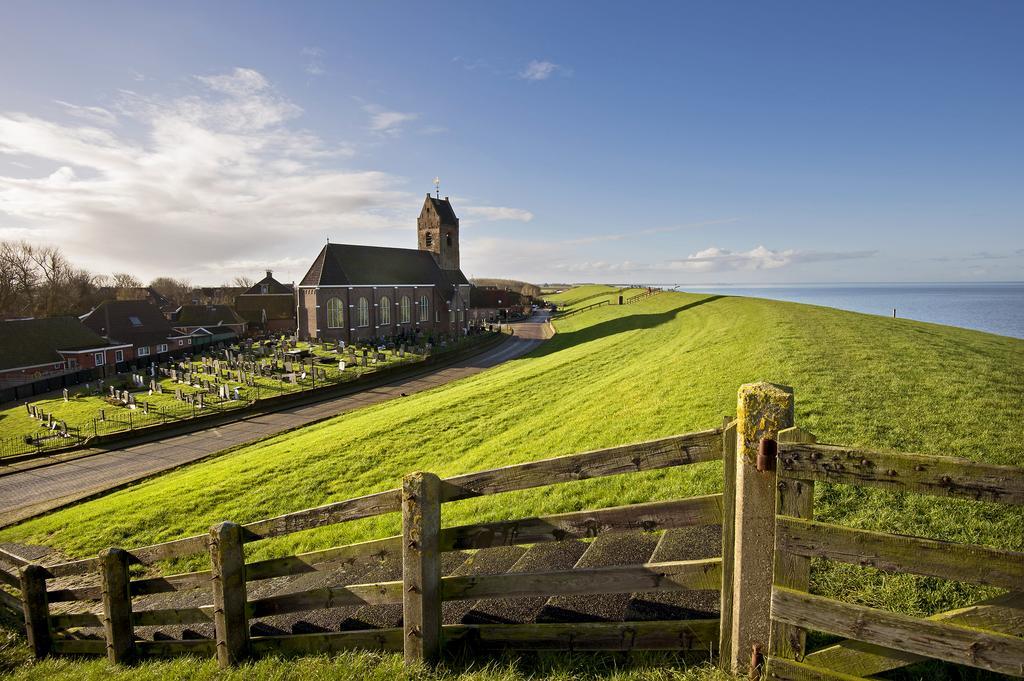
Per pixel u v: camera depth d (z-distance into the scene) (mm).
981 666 2867
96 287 103750
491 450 14656
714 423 11125
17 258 82750
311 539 10477
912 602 4527
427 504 4289
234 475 17578
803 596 3262
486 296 112625
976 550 2867
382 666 4520
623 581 3986
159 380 45094
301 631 6008
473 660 4406
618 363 29047
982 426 8836
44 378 49906
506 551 6750
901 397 10883
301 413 33531
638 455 3812
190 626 7699
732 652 3619
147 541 13570
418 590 4348
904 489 2984
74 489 22531
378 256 74688
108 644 6215
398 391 39125
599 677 3934
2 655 7066
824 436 8922
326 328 65188
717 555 5492
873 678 3221
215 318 80312
